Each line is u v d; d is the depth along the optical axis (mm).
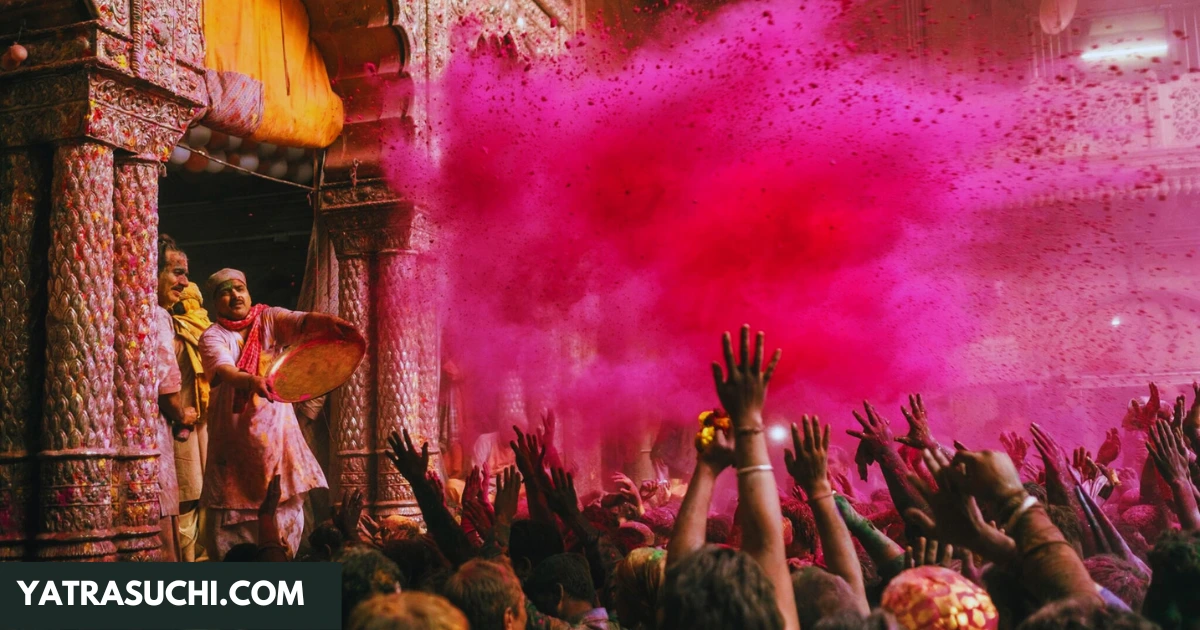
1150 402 6223
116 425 6988
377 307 10438
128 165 7160
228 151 10234
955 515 2777
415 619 2064
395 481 10125
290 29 9695
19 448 6672
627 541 4672
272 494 5133
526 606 3195
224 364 7824
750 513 2594
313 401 10352
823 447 2908
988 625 2318
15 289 6805
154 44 7234
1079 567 2582
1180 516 3883
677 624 2217
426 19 10500
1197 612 2680
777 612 2199
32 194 6898
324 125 10086
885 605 2373
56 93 6809
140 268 7141
